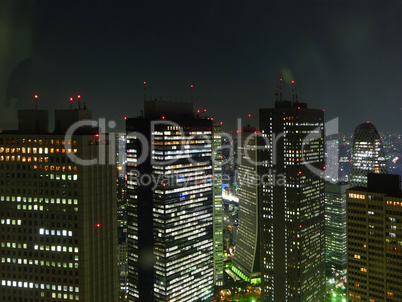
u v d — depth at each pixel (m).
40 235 161.62
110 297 171.12
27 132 165.00
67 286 160.38
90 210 160.38
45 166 159.50
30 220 162.12
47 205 160.25
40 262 162.25
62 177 158.00
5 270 165.50
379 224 196.62
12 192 163.00
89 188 159.62
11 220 164.00
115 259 173.12
